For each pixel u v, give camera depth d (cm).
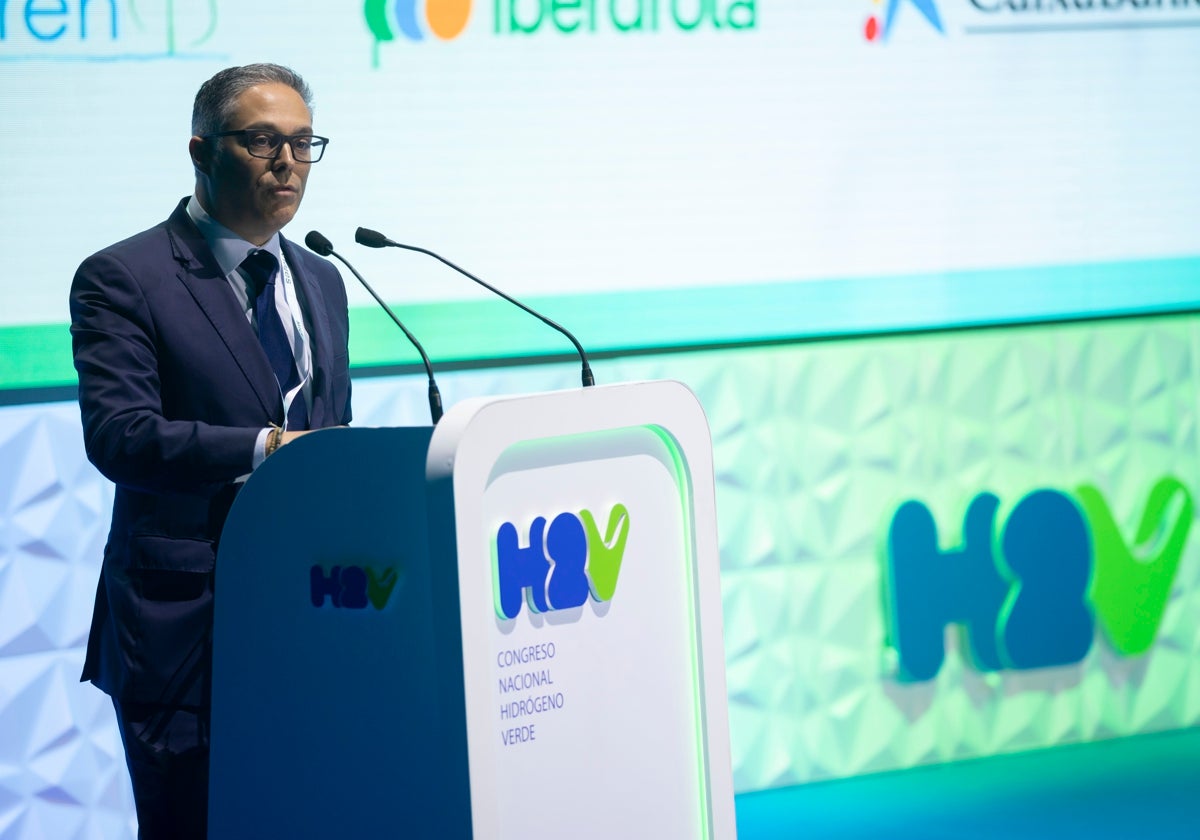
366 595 367
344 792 373
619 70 765
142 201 684
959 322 839
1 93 660
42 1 663
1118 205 860
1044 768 857
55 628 698
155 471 423
